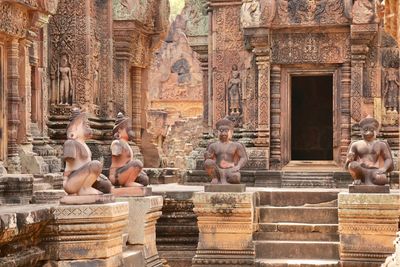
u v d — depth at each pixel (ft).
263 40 69.00
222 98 72.28
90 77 71.72
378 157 49.57
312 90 77.61
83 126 37.09
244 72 71.51
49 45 71.15
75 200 35.99
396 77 68.95
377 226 48.37
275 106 70.69
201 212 50.67
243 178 69.15
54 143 69.41
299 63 70.28
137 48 83.15
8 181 44.55
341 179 68.08
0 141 52.42
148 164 86.63
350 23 68.23
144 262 44.42
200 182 69.92
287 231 52.49
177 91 157.28
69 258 35.81
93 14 73.10
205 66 76.02
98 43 74.64
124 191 45.34
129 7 78.13
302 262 49.39
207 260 50.57
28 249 34.35
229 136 51.90
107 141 73.72
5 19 51.11
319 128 77.61
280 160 70.49
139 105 85.81
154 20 86.48
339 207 48.55
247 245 50.49
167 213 55.93
